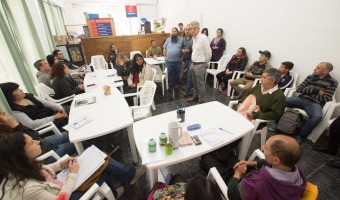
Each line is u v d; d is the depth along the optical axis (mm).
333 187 1569
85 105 1895
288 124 2176
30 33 3121
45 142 1531
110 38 4820
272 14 2865
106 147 2109
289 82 2613
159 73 3789
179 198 946
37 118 1983
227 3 3709
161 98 3553
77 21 7605
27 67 2688
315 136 2119
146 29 5566
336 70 2221
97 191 1152
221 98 3451
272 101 1729
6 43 2158
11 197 851
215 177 1097
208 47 2881
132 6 7152
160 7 7312
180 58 3840
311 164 1823
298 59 2637
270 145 854
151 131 1372
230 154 1466
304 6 2416
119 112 1742
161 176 1731
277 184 780
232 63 3646
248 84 3018
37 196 886
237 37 3658
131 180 1566
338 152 1951
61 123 2074
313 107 2129
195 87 3289
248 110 1843
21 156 905
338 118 1853
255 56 3355
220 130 1369
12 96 1763
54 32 4996
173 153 1133
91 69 4336
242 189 883
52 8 5012
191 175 1743
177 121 1148
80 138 1374
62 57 3861
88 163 1236
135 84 3100
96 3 7207
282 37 2791
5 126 1376
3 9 2334
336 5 2098
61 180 1154
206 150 1161
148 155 1118
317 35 2342
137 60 3066
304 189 816
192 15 5070
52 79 2553
